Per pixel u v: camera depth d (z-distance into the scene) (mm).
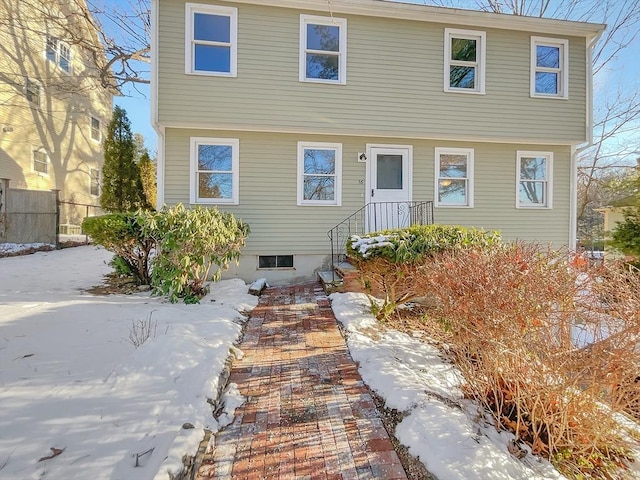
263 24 7039
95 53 12430
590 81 8219
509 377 2658
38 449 1937
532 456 2400
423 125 7613
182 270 4957
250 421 2611
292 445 2361
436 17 7523
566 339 2510
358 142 7730
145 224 5129
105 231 5684
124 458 1952
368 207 7750
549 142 8148
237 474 2100
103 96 17453
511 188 8266
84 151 15930
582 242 16359
